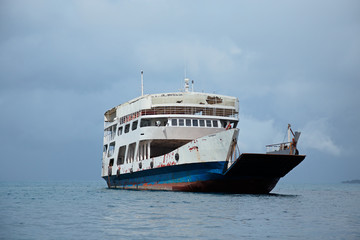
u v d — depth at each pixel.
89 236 17.69
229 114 47.31
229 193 39.09
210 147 37.03
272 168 37.19
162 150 52.19
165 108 44.91
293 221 21.83
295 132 36.94
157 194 39.97
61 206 31.58
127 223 21.09
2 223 21.58
